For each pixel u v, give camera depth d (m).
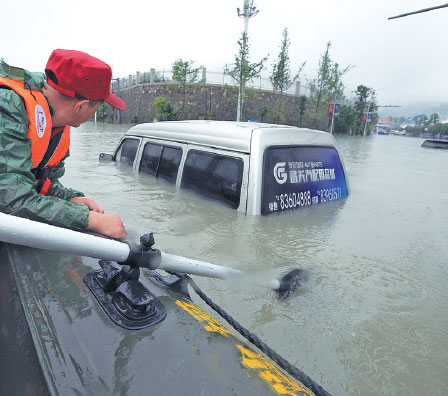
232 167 3.00
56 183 1.97
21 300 1.08
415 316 1.66
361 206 3.72
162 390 0.78
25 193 1.29
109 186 3.79
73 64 1.39
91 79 1.44
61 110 1.50
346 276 2.04
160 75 33.53
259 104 33.97
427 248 2.56
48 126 1.44
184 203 3.20
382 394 1.19
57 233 0.93
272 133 3.01
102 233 1.49
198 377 0.84
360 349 1.41
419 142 29.62
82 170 4.67
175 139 3.84
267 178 2.90
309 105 37.94
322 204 3.57
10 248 1.44
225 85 31.94
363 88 46.81
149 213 2.93
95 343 0.90
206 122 3.91
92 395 0.75
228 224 2.72
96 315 1.01
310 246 2.45
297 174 3.19
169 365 0.86
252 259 2.18
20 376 0.82
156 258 1.13
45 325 0.96
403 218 3.38
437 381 1.25
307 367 1.30
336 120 40.75
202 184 3.30
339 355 1.37
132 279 1.10
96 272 1.23
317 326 1.54
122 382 0.79
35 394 0.76
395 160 10.38
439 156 12.43
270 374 0.91
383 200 4.14
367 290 1.89
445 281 2.02
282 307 1.67
